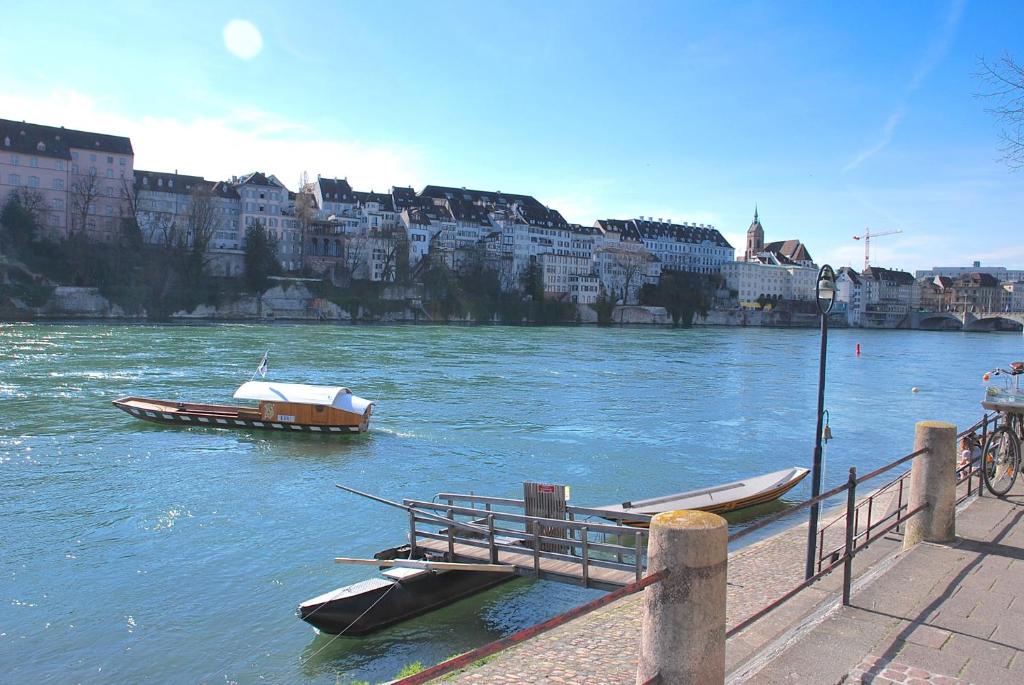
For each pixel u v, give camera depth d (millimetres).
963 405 58281
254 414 39625
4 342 81000
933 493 10672
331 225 176375
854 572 11961
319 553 21250
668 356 97938
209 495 27203
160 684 14320
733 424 46406
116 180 152875
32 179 141000
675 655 5434
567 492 17047
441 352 90312
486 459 34344
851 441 42125
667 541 5438
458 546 17531
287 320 149375
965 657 7301
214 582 19125
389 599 15938
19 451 33688
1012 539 10820
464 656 4738
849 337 184375
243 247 164750
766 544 17734
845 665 7129
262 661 15062
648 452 37000
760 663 7480
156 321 132000
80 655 15391
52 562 20406
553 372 71938
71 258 133750
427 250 185875
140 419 41031
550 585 17734
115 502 26062
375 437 38719
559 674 9344
